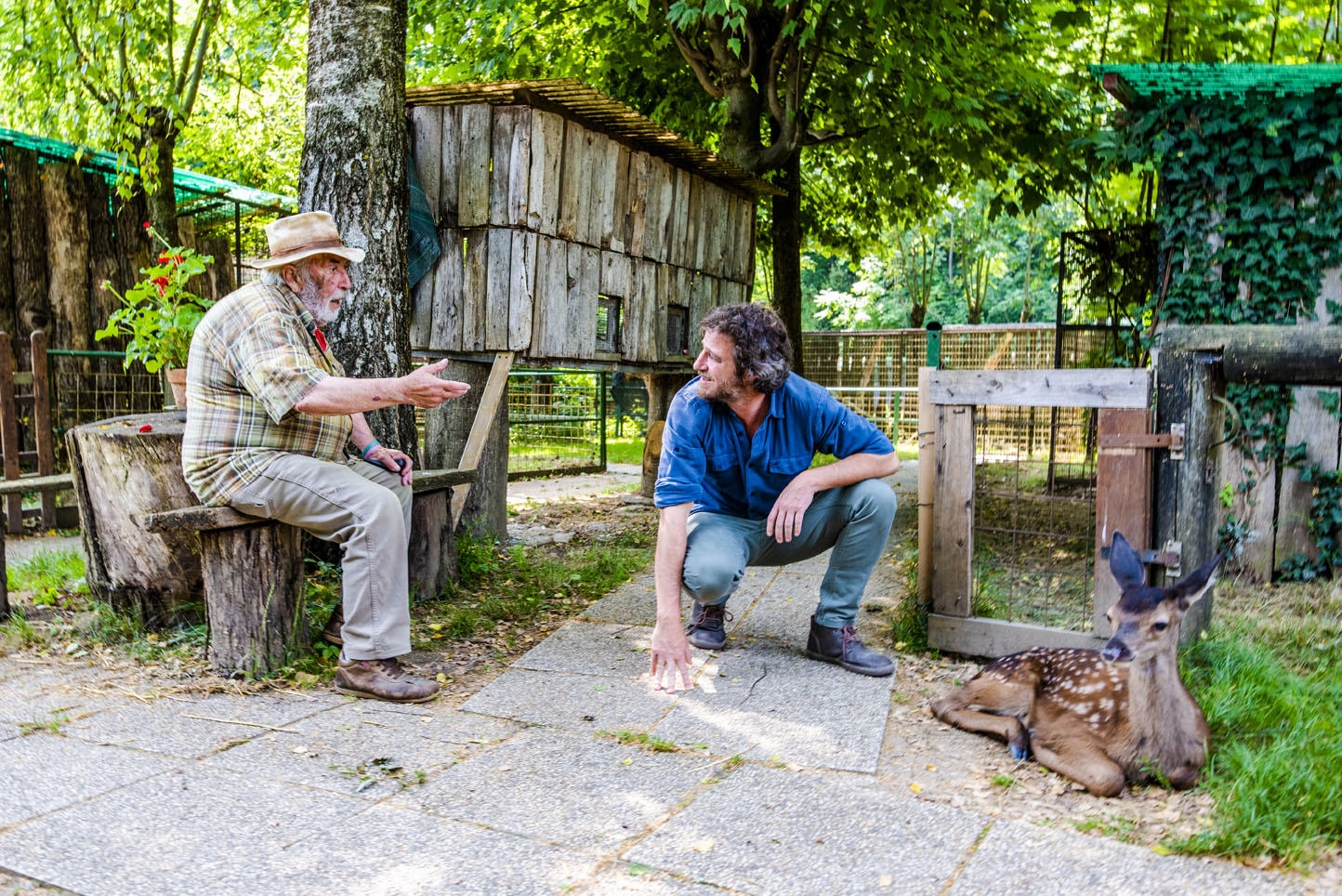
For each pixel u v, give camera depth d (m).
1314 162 5.59
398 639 3.72
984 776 3.07
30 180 9.05
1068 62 9.61
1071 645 3.96
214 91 15.17
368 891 2.34
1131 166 7.85
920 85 8.38
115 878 2.37
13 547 6.94
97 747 3.16
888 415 17.31
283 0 9.22
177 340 5.15
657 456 9.01
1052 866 2.50
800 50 9.01
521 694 3.72
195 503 4.45
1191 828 2.71
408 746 3.22
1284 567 5.66
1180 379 3.71
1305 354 3.51
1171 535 3.75
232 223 11.27
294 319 3.75
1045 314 30.86
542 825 2.68
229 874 2.40
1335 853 2.56
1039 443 9.19
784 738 3.31
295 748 3.18
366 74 5.32
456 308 6.14
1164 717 2.91
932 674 4.02
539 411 12.67
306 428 3.79
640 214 7.14
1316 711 3.34
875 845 2.60
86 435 4.39
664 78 10.73
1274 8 8.22
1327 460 5.55
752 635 4.54
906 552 6.40
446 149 6.09
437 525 5.13
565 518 7.99
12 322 9.01
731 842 2.60
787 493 3.61
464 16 9.20
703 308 8.23
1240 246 5.80
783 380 3.52
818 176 13.51
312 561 5.10
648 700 3.67
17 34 8.01
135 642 4.28
